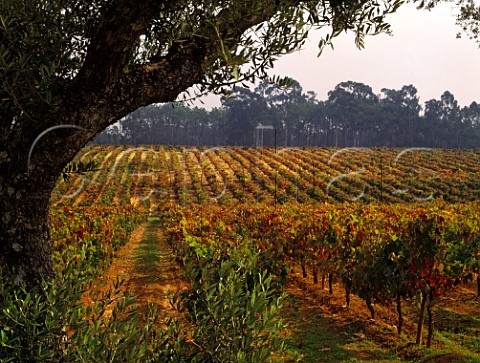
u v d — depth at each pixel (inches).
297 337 299.4
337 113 4635.8
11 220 89.5
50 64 86.0
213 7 89.2
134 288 438.6
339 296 414.6
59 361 75.1
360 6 95.2
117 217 834.8
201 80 100.0
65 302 79.0
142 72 87.9
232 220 633.6
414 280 286.2
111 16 79.0
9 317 72.7
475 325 330.6
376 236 363.9
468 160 2363.4
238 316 83.5
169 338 86.8
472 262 340.5
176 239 553.3
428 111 4697.3
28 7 87.5
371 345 288.7
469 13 229.5
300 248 463.8
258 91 4598.9
